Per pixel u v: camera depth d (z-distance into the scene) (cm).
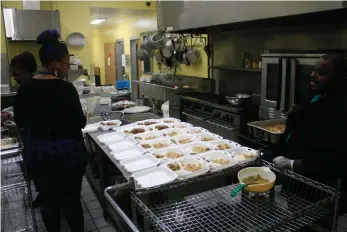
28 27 470
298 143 172
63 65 200
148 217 119
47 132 195
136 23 761
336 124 150
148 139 230
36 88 191
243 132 288
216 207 129
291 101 238
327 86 155
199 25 325
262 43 332
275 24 309
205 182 169
